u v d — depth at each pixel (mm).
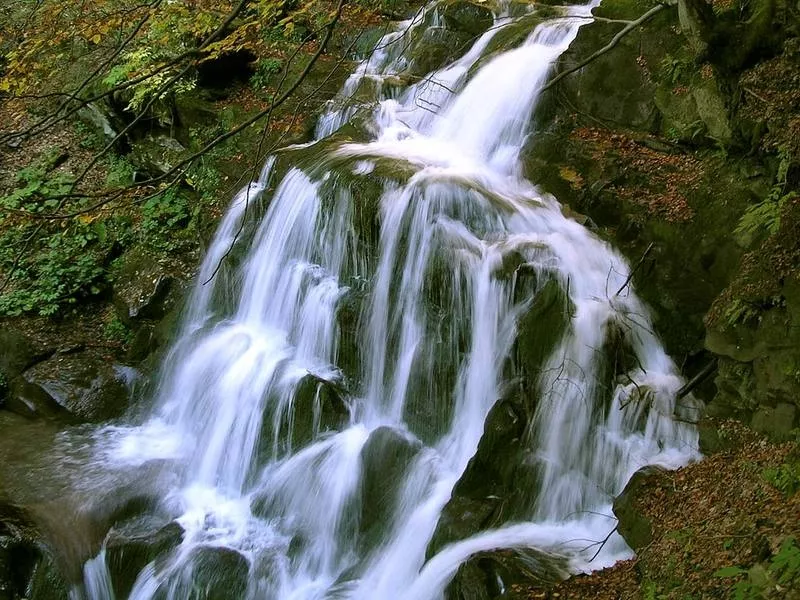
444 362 7336
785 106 6277
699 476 5539
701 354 6891
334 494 7102
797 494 4609
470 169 8734
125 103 12375
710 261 6988
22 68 8000
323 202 8461
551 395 6582
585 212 8062
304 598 6668
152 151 12078
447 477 6848
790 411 5285
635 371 6895
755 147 6723
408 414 7480
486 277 7246
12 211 5688
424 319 7523
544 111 9156
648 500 5578
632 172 7984
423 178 8039
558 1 11555
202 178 11227
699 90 7293
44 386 9344
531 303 7035
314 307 8328
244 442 7953
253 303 9023
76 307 10773
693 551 4766
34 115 13477
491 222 7750
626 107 8570
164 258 10781
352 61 12141
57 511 7395
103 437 8727
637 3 8805
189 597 6727
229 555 6875
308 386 7719
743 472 5230
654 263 7297
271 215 9109
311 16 12078
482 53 10719
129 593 6895
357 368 7961
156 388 9172
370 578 6582
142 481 7891
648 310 7195
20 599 7000
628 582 5031
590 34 9008
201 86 12055
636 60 8562
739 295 5805
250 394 8133
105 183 12367
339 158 8914
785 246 5621
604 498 6277
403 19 12852
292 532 7176
